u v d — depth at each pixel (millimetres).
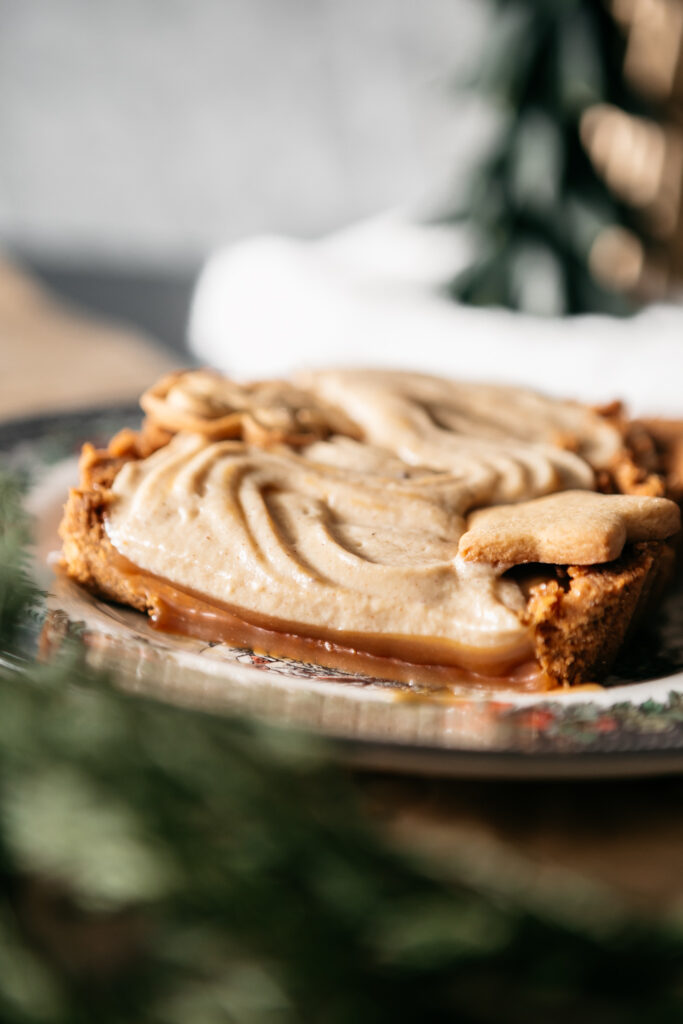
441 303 855
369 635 349
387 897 206
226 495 366
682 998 202
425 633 348
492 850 278
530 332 805
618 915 217
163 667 324
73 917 251
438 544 361
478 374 801
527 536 351
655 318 819
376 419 404
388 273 944
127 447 389
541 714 319
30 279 674
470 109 884
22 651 306
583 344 784
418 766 291
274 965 192
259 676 335
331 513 370
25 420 449
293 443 390
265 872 206
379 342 856
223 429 390
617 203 831
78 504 365
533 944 205
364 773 294
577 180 821
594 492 386
